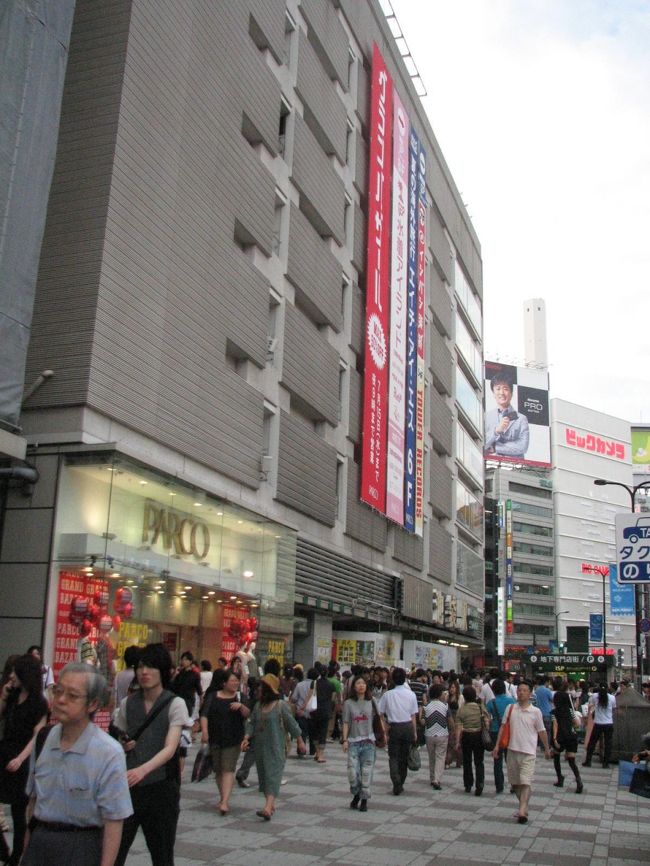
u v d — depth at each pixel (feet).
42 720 22.79
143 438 66.28
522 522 432.66
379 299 130.00
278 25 99.60
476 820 38.81
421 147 159.12
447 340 185.26
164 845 20.18
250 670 60.54
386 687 71.92
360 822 36.68
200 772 45.42
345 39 125.08
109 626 54.70
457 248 196.75
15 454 54.08
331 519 107.76
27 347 55.83
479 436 217.77
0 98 52.65
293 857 29.35
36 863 13.70
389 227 137.28
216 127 81.00
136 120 66.90
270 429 93.81
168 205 71.00
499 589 366.02
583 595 447.83
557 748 51.60
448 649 151.02
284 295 97.55
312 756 63.31
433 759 49.29
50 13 57.57
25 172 54.29
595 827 38.52
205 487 69.97
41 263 62.39
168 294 70.44
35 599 55.93
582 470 466.70
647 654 145.28
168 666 21.31
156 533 64.44
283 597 87.92
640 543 59.31
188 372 73.15
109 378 61.57
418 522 146.20
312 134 109.40
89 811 13.82
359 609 116.67
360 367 125.29
